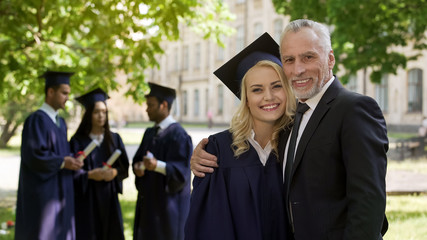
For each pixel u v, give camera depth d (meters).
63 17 5.14
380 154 1.90
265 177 2.31
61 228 4.07
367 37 9.70
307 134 2.08
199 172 2.30
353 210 1.85
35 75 6.31
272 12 35.12
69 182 4.21
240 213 2.23
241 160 2.32
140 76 6.37
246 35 37.22
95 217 4.41
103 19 5.07
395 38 10.12
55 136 4.20
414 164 12.14
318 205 2.00
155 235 4.29
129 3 4.40
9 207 7.61
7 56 6.14
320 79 2.08
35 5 5.16
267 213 2.27
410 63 26.25
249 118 2.38
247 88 2.35
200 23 6.11
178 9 4.44
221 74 2.54
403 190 7.86
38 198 3.96
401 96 26.81
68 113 18.50
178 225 4.38
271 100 2.29
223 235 2.20
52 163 3.98
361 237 1.80
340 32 9.57
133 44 5.20
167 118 4.63
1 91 6.87
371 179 1.84
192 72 43.94
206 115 42.25
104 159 4.54
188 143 4.51
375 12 9.03
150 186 4.39
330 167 1.99
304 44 2.06
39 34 5.62
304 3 10.51
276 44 2.43
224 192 2.25
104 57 6.21
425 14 8.52
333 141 2.00
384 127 1.96
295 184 2.10
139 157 4.62
